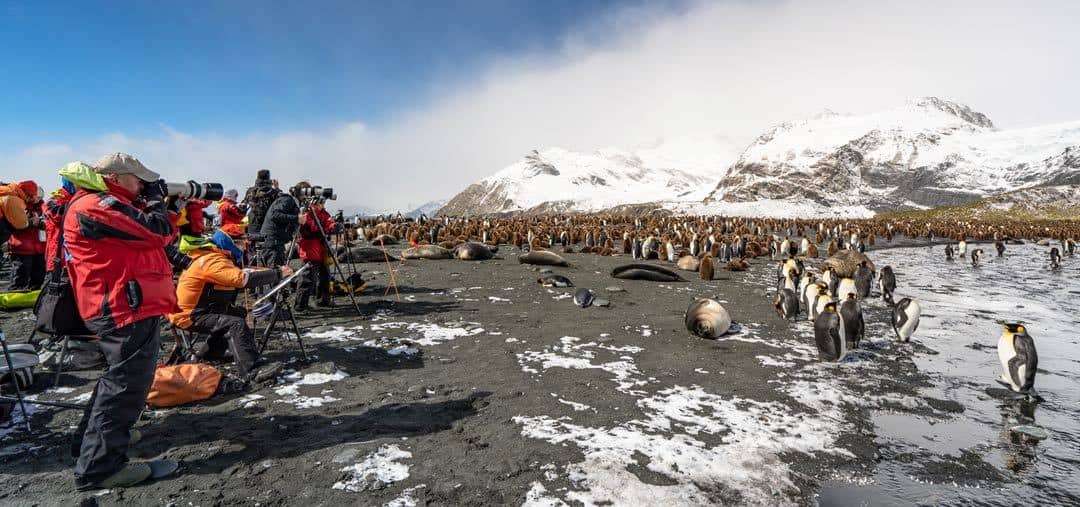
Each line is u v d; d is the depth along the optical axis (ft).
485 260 59.00
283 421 14.33
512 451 13.20
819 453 13.79
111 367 10.52
